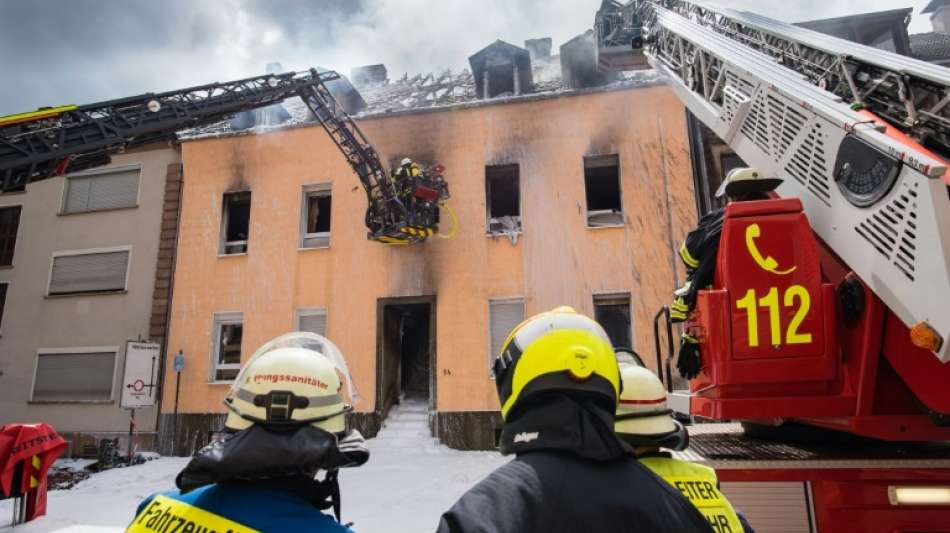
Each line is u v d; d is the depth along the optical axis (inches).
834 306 97.6
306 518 48.6
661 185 461.4
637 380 69.8
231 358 514.0
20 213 597.9
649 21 275.1
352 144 472.1
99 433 509.0
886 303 85.3
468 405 448.8
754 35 166.1
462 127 511.2
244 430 51.4
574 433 38.0
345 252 503.8
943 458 92.4
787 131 117.4
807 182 108.4
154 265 544.7
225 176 546.6
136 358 483.5
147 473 402.9
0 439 227.9
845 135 95.5
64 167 293.6
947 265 72.2
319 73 464.1
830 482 94.2
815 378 97.0
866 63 107.7
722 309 101.3
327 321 490.9
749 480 97.4
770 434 124.5
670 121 472.7
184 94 360.2
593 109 489.1
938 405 83.8
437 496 292.2
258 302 507.5
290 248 515.2
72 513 273.1
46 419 526.0
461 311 470.3
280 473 48.7
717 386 101.6
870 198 87.8
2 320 566.9
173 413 493.7
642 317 439.8
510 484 36.5
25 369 548.1
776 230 100.7
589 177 540.4
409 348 581.9
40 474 240.5
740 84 143.3
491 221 503.2
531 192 483.8
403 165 456.1
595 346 42.6
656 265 448.1
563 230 470.3
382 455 411.8
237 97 395.9
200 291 521.0
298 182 531.5
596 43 349.4
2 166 261.9
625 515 34.8
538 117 499.2
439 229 492.4
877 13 457.1
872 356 91.9
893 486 91.7
